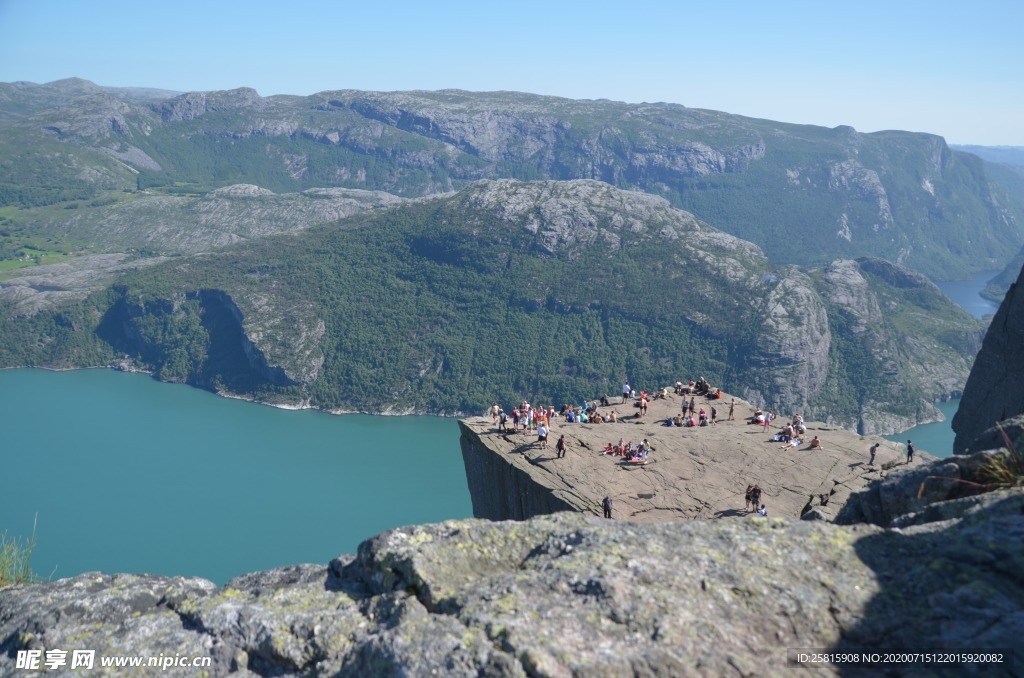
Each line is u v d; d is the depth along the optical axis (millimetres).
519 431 50094
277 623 9844
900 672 8297
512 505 45406
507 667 8094
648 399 58281
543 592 9391
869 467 42844
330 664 9109
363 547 11203
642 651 8383
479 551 10867
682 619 8883
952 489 15250
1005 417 38500
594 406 55594
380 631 9352
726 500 40062
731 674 8203
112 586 11078
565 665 8102
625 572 9711
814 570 10078
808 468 43062
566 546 10719
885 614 9195
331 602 10281
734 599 9352
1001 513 10773
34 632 10031
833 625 9078
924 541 10664
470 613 9109
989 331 40469
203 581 11445
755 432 48969
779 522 11258
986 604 8992
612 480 42438
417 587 10133
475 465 50000
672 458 45000
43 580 11773
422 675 8172
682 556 10219
